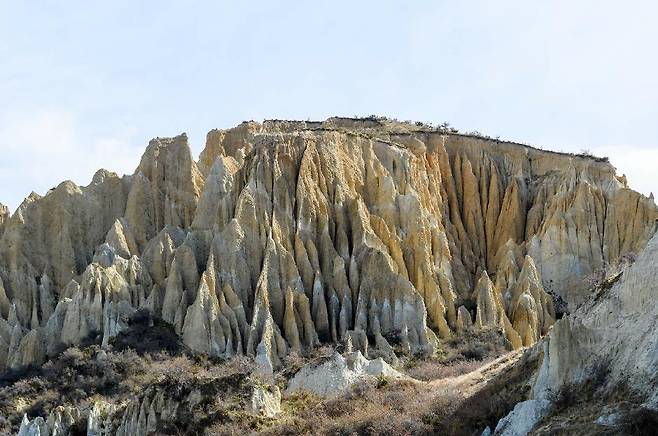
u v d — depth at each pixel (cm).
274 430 6391
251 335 8694
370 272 9512
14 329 9269
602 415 4966
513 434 5353
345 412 6506
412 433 5856
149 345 8581
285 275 9356
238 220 9625
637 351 5341
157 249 9762
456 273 10906
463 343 9138
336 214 10169
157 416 6850
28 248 10362
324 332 9100
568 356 5575
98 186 11075
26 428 7131
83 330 8956
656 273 5575
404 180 11206
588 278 10444
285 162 10288
